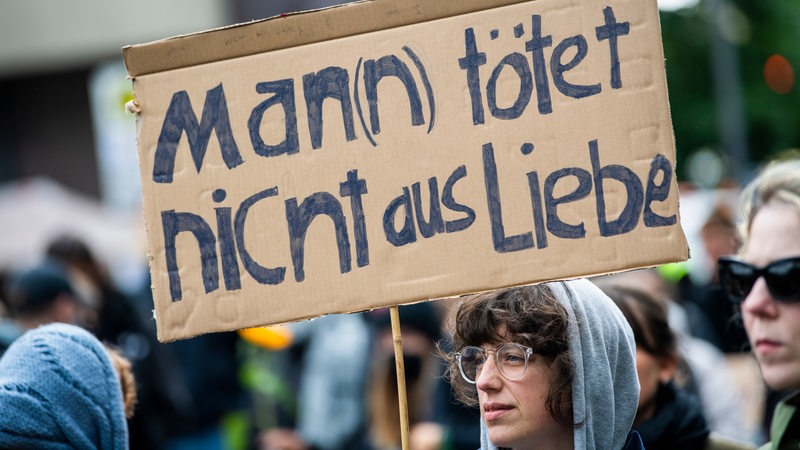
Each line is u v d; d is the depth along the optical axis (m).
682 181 39.50
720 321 15.58
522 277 5.87
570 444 5.97
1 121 39.03
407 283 5.93
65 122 38.88
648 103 5.86
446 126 5.98
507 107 5.95
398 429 12.99
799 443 7.00
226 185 6.09
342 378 13.77
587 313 6.04
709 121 39.06
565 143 5.90
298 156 6.05
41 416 6.27
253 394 14.77
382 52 6.04
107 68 37.38
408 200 5.97
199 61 6.13
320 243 6.00
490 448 6.27
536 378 5.88
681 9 39.91
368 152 6.02
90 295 13.94
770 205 7.08
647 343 7.96
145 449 13.66
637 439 6.32
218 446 14.52
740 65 41.03
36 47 36.25
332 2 29.77
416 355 13.02
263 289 6.03
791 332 6.88
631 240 5.82
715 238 15.95
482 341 5.99
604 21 5.92
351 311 5.95
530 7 5.97
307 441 13.95
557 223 5.87
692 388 10.64
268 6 32.50
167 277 6.09
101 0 35.56
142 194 6.12
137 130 6.14
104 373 6.60
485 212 5.92
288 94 6.08
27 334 6.70
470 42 5.99
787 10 41.22
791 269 6.85
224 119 6.11
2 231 26.58
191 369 14.64
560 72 5.93
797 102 41.16
